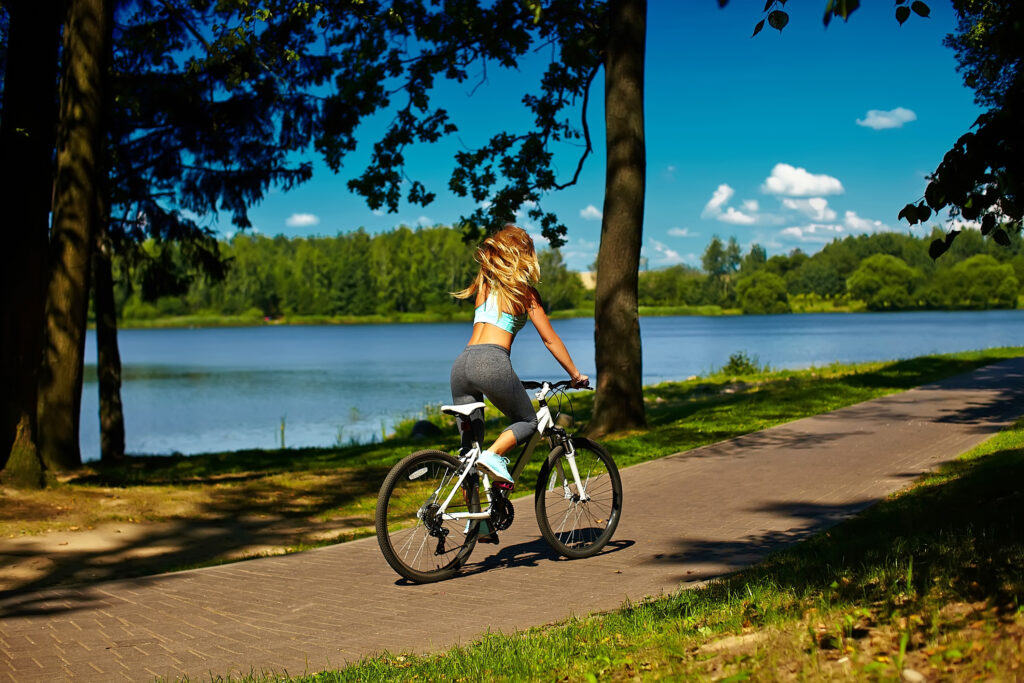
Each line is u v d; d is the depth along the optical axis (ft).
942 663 9.48
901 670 9.45
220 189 59.57
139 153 58.34
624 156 43.24
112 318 58.85
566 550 19.93
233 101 56.95
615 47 43.16
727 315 635.66
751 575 16.57
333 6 46.93
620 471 32.71
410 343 281.54
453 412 17.84
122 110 55.93
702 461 33.99
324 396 111.65
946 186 13.39
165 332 468.75
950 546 15.39
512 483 18.28
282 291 552.00
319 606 16.97
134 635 15.33
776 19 11.00
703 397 66.80
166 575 19.89
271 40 51.03
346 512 30.01
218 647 14.57
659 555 19.99
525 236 18.42
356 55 49.80
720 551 20.02
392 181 52.75
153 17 55.31
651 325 407.23
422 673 12.11
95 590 18.60
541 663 11.99
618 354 43.75
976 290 542.16
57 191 37.47
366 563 20.66
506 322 18.16
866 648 10.35
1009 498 20.45
